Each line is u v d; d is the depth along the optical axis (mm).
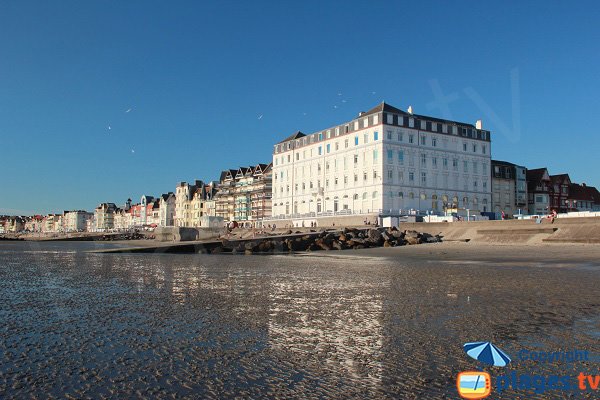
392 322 12055
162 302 15562
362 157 108000
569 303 14625
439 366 8375
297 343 10008
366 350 9422
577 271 25281
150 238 138125
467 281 20922
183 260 39219
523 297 15922
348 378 7754
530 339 10164
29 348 9633
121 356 9031
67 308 14445
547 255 37438
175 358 8906
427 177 108125
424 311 13516
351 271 26953
